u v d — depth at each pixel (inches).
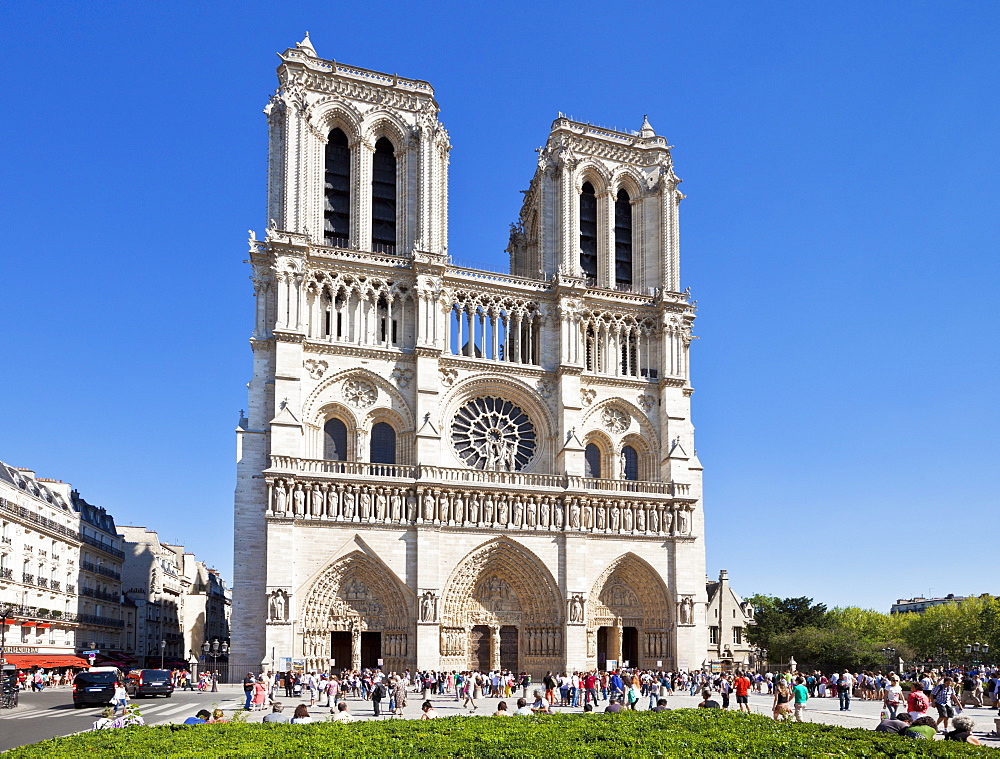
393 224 4394.7
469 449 4215.1
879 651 5777.6
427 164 4306.1
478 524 3949.3
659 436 4475.9
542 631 4018.2
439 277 4175.7
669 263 4633.4
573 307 4384.8
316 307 4020.7
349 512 3779.5
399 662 3759.8
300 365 3882.9
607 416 4419.3
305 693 3449.8
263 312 3983.8
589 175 4712.1
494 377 4256.9
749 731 1497.3
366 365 4037.9
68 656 3988.7
